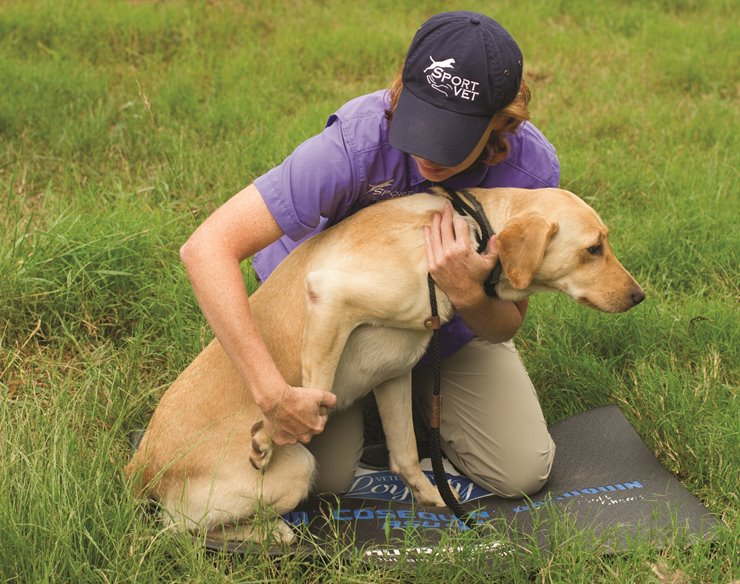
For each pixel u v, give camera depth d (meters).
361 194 2.75
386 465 3.28
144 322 3.79
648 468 3.09
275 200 2.58
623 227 4.65
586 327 3.79
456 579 2.49
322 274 2.58
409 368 2.86
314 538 2.73
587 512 2.88
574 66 7.13
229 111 5.70
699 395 3.37
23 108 5.45
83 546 2.46
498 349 3.14
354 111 2.69
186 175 4.93
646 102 6.55
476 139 2.44
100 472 2.62
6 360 3.56
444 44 2.39
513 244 2.51
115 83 6.15
